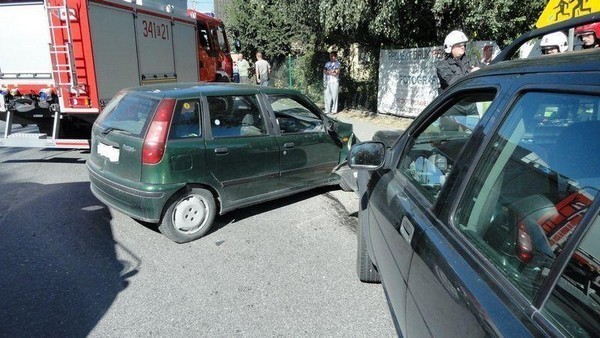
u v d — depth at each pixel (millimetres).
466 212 1755
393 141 4059
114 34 7711
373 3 9461
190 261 4008
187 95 4383
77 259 4020
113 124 4617
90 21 7035
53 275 3721
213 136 4488
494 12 8266
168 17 9828
